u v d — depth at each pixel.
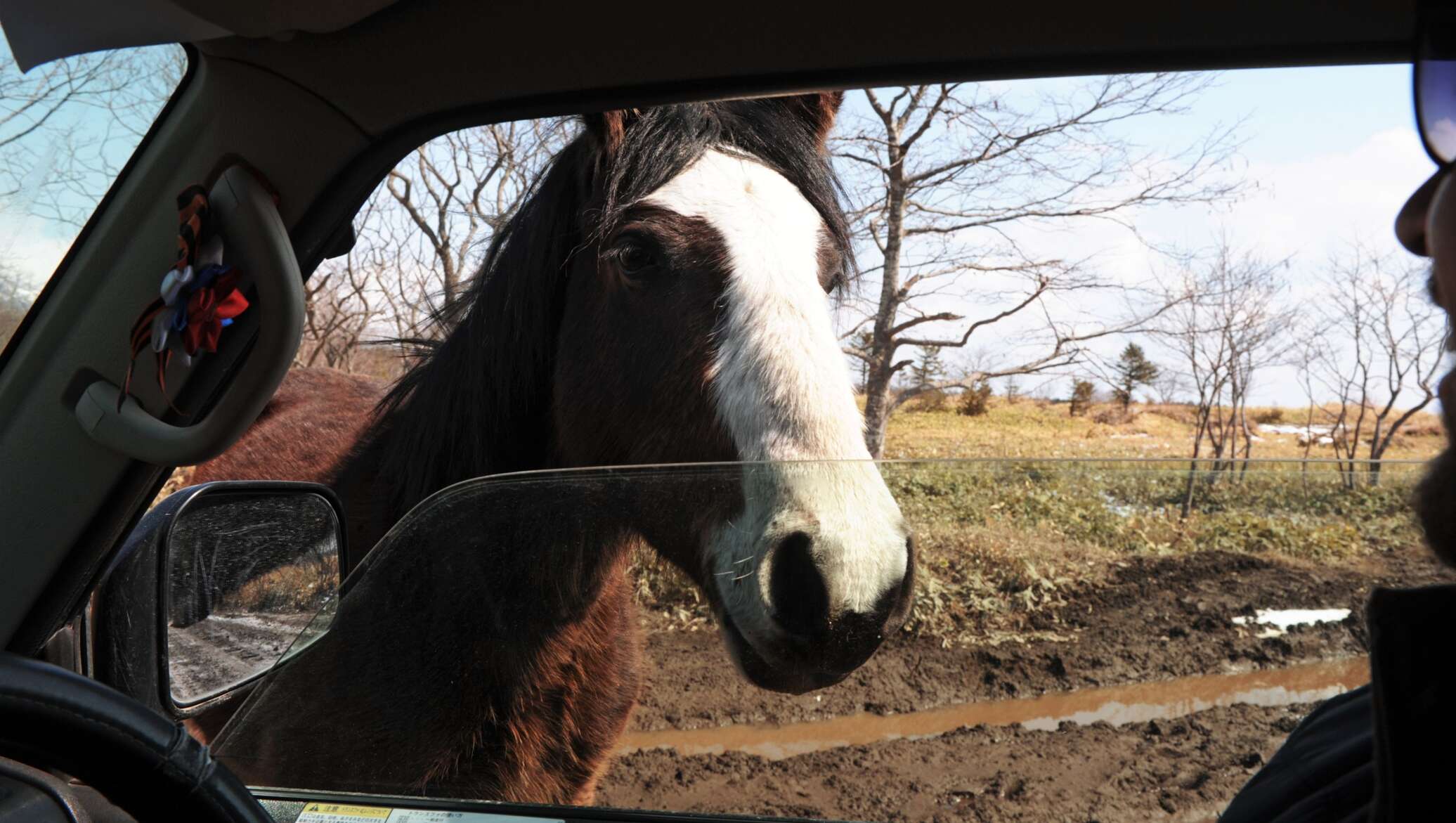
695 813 0.89
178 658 1.36
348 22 1.06
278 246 1.15
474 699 0.96
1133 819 0.83
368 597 1.00
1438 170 0.71
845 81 1.11
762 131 2.40
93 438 1.19
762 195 2.25
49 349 1.23
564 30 1.07
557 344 2.40
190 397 1.21
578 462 2.38
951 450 9.99
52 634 1.29
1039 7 0.98
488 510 0.97
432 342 2.79
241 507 1.47
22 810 0.75
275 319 1.15
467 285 2.90
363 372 10.68
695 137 2.26
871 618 0.90
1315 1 0.94
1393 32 0.97
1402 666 0.65
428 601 0.98
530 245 2.39
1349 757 0.74
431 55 1.12
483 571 0.97
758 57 1.08
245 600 1.45
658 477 0.95
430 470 2.36
